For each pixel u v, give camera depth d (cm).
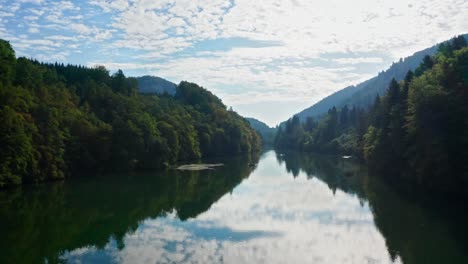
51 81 11431
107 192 6681
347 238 3841
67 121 9000
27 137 7150
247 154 18788
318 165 12075
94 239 3872
